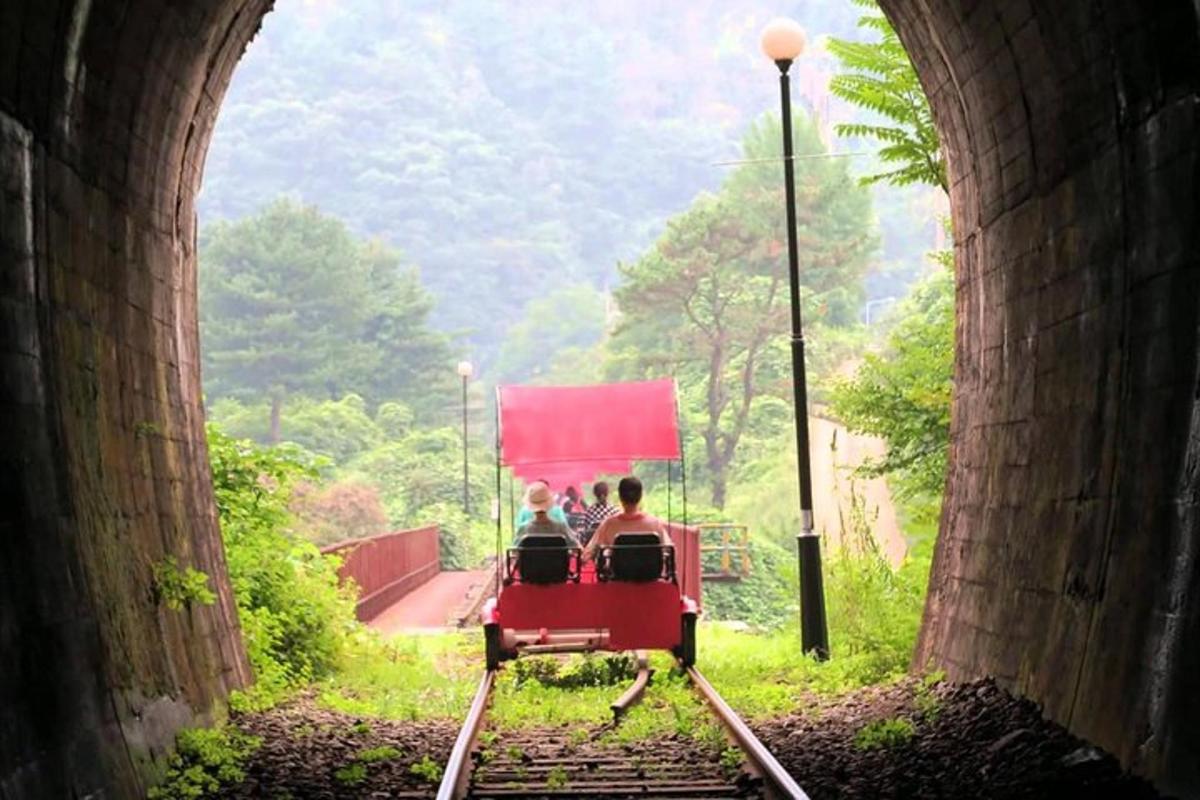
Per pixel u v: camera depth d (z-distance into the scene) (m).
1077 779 8.50
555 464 18.17
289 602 16.06
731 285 72.06
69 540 8.62
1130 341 9.21
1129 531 8.99
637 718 12.97
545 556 15.57
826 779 9.62
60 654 8.11
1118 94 9.27
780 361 72.44
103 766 8.35
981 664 11.52
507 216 196.25
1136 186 9.11
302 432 88.56
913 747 10.30
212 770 9.80
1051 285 10.67
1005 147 11.55
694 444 71.88
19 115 8.37
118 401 10.23
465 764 10.30
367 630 19.33
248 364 97.56
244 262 101.06
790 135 17.69
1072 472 10.08
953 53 11.99
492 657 15.71
